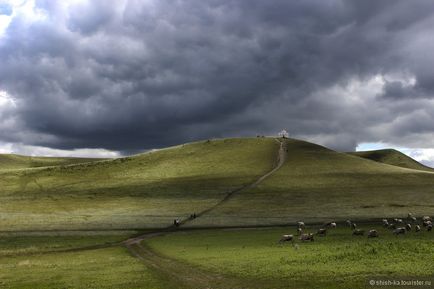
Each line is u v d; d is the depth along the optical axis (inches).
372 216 3703.3
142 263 1823.3
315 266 1381.6
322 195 4613.7
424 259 1392.7
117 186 5610.2
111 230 3599.9
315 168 5999.0
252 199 4554.6
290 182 5255.9
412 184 5088.6
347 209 4010.8
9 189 5767.7
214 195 4845.0
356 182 5211.6
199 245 2485.2
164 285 1295.5
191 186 5344.5
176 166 6545.3
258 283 1231.5
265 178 5516.7
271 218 3796.8
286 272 1318.9
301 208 4109.3
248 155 6963.6
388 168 6215.6
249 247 2194.9
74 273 1638.8
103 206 4643.2
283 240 2340.1
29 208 4660.4
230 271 1427.2
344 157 6845.5
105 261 1988.2
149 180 5841.5
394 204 4160.9
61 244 2967.5
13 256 2484.0
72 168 6811.0
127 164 6889.8
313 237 2436.0
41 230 3678.6
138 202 4744.1
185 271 1520.7
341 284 1130.7
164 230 3535.9
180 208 4384.8
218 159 6796.3
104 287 1312.7
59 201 4980.3
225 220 3806.6
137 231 3528.5
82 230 3636.8
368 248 1720.0
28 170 6840.6
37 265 1968.5
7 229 3745.1
